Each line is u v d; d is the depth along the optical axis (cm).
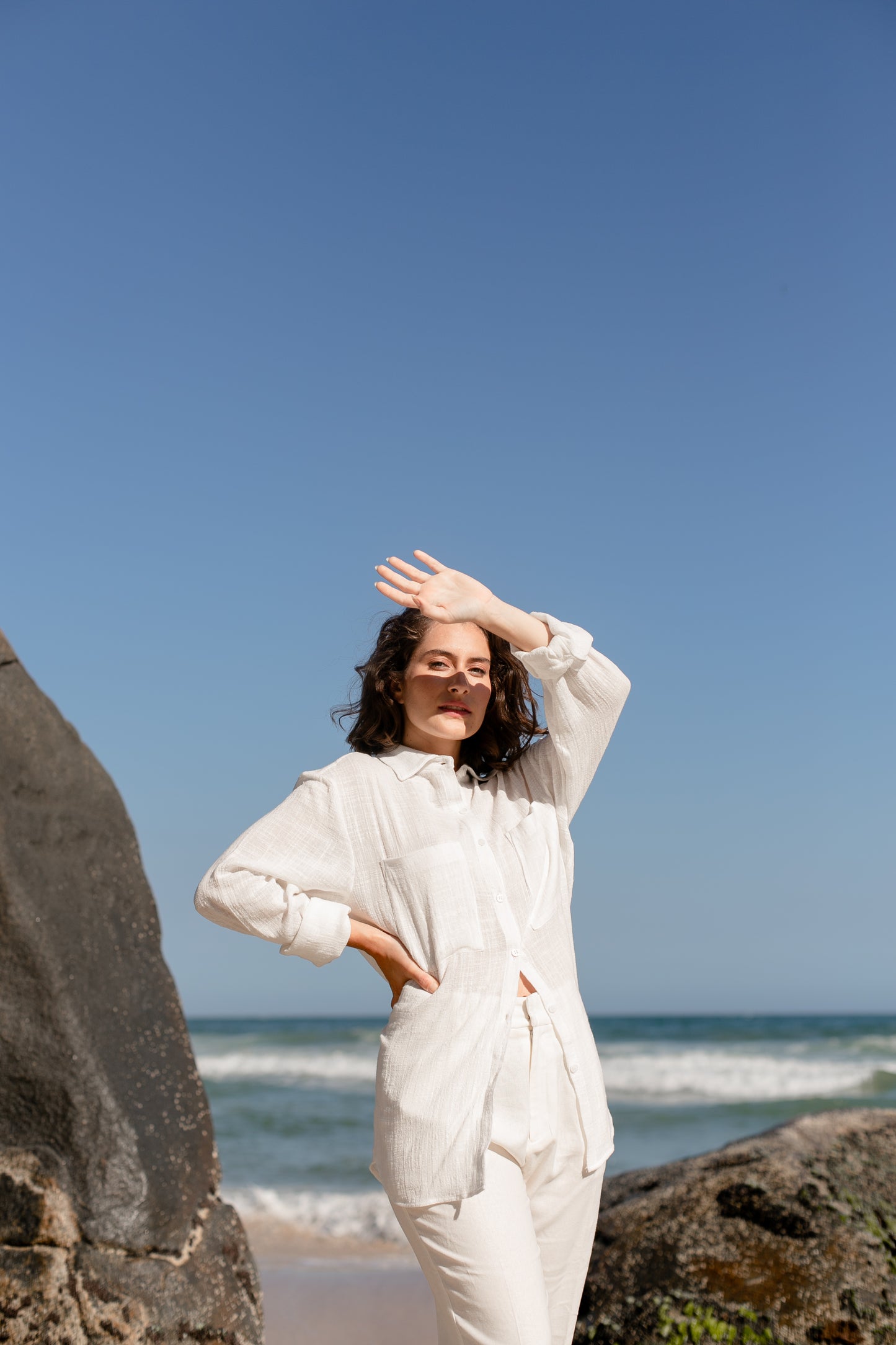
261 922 238
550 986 240
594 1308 370
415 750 273
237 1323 242
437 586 254
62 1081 233
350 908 249
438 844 243
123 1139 236
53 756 252
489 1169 219
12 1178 229
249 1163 1099
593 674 258
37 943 237
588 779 269
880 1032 2933
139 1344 224
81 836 253
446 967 232
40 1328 220
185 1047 256
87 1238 228
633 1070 2002
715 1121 1497
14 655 254
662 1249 381
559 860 260
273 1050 2491
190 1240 242
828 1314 345
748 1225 383
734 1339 343
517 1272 211
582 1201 235
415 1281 536
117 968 249
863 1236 372
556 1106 231
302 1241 693
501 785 276
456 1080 222
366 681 281
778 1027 3441
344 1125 1404
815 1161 411
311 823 248
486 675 271
